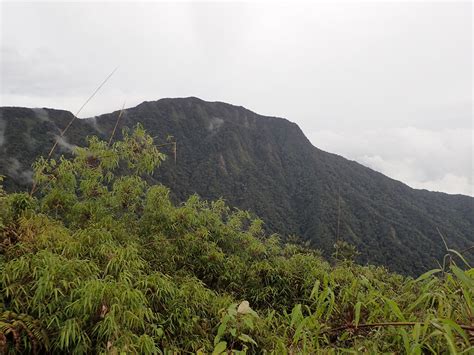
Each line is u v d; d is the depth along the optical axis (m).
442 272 1.87
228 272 5.45
